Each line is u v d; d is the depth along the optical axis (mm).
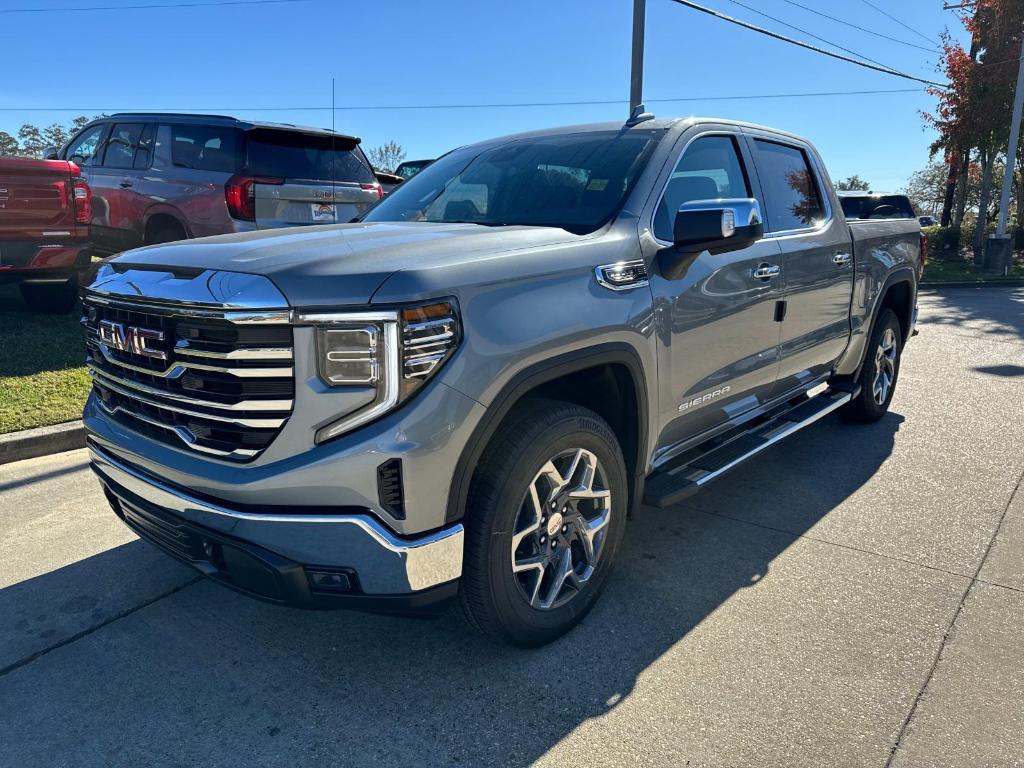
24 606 3172
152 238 8508
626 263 2977
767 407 4336
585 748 2371
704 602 3238
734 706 2562
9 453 4801
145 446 2637
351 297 2211
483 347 2391
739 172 3990
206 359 2359
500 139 4148
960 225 28062
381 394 2238
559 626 2883
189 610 3160
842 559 3641
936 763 2303
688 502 4348
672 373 3256
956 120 21953
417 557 2340
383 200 4125
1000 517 4137
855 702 2582
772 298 3955
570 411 2736
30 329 7230
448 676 2727
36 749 2365
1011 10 20391
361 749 2371
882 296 5398
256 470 2312
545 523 2801
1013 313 12352
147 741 2404
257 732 2445
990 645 2918
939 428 5781
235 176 7715
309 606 2396
